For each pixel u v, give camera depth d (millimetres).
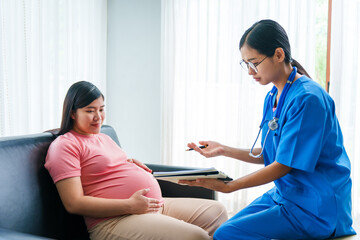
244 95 2713
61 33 2477
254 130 2730
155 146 3074
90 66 2834
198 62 2818
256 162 1602
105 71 3117
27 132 2152
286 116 1260
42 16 2270
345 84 2508
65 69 2510
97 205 1338
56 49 2398
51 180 1435
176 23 2840
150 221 1332
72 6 2578
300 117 1180
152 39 3000
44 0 2293
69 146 1423
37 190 1347
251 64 1312
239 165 2771
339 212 1193
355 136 2512
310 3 2504
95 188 1464
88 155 1484
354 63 2473
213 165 2840
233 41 2703
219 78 2775
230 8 2695
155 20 2980
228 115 2789
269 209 1269
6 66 1986
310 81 1280
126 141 3156
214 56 2787
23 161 1323
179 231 1285
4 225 1174
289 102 1246
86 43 2795
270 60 1277
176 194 1866
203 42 2809
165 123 2932
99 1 2959
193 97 2875
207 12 2762
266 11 2609
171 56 2867
